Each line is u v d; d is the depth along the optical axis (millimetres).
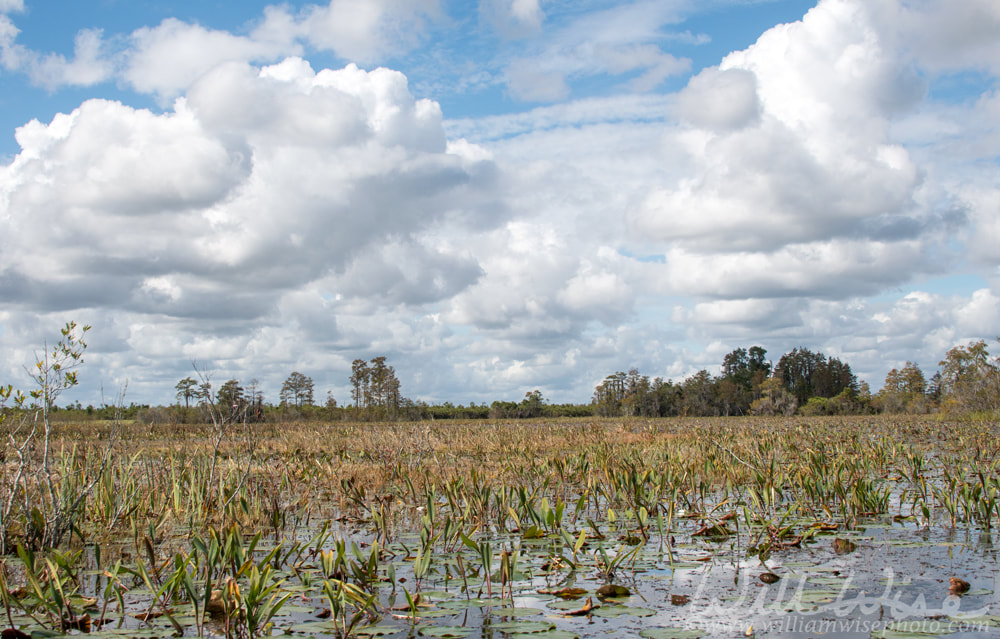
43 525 6242
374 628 3883
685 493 8383
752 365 108625
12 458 9133
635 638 3643
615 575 5105
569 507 8477
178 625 3877
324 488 10414
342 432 24000
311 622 4043
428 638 3676
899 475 10938
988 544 6012
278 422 37844
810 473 9305
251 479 9211
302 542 6426
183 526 7199
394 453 13141
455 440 18219
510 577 4469
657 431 22656
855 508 7520
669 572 5164
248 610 3686
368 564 4883
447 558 5762
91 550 6184
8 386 6301
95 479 7246
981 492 7180
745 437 17734
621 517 7703
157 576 5055
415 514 7992
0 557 5535
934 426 28000
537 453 14750
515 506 8125
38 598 4270
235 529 4828
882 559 5473
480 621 4016
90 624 4008
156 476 8875
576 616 4102
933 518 7352
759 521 7141
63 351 6621
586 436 19531
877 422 34594
